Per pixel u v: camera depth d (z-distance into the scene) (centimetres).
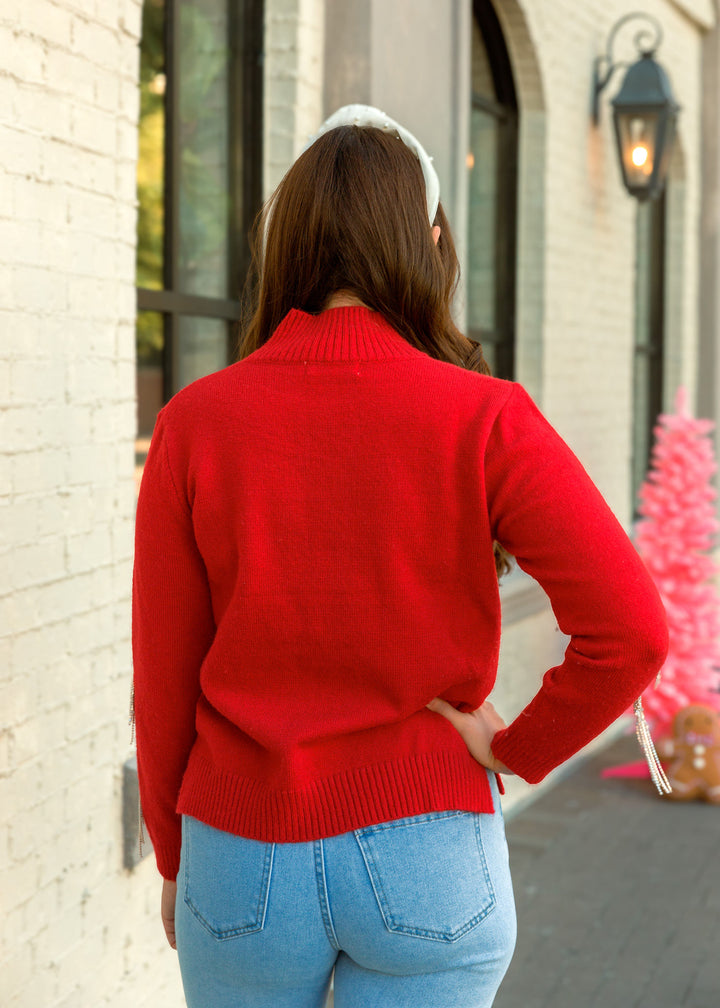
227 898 132
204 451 132
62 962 232
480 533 129
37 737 222
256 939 131
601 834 435
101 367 241
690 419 508
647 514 513
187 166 333
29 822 220
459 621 132
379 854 129
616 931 351
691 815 458
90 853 241
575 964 329
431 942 130
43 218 219
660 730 492
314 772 131
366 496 128
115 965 253
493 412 128
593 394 587
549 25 511
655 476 509
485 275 525
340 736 131
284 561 129
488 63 510
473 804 134
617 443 621
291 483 129
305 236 139
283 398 132
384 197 137
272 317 144
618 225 610
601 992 313
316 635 130
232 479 130
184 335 335
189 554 136
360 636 129
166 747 144
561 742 132
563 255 543
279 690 133
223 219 346
